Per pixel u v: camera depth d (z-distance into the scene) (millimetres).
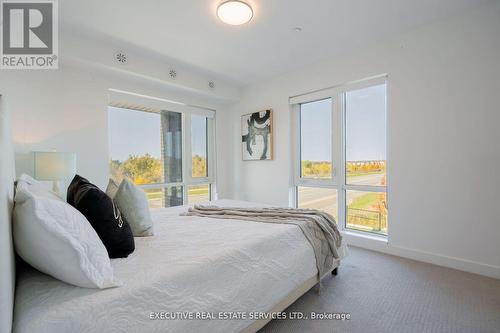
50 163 2176
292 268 1584
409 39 2553
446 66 2340
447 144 2344
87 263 868
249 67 3426
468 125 2234
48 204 838
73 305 797
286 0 2020
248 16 2139
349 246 2986
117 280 955
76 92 2742
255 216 2057
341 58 3086
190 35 2549
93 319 795
